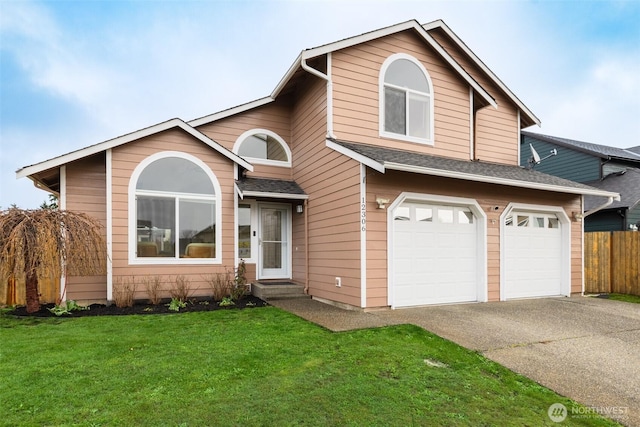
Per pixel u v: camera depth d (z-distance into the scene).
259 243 9.77
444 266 7.91
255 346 4.73
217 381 3.62
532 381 3.89
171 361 4.16
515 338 5.34
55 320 6.27
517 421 3.06
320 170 8.52
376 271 7.07
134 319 6.33
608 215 14.33
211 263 8.40
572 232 9.60
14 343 4.82
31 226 6.57
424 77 9.02
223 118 9.80
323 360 4.24
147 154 8.05
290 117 10.45
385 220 7.20
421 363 4.23
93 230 7.14
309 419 2.95
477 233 8.33
